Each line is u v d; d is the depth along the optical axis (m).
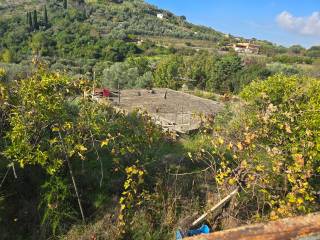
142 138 6.82
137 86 33.12
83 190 6.14
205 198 6.48
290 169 5.33
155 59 53.28
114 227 5.53
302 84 7.91
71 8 83.12
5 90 5.25
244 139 5.98
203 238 1.59
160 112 16.98
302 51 82.56
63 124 5.46
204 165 7.75
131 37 75.62
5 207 5.46
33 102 5.14
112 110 6.96
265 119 6.11
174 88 34.00
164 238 5.61
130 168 5.64
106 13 95.12
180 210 6.14
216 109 18.39
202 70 36.94
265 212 6.12
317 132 6.31
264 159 6.16
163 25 105.50
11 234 5.25
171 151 8.46
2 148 5.69
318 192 6.17
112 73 34.41
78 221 5.63
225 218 5.89
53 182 5.58
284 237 1.59
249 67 36.78
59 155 5.62
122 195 6.27
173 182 6.72
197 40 97.56
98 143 7.00
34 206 5.67
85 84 5.95
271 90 7.54
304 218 1.71
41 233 5.33
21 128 5.03
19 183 5.87
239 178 5.96
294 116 6.60
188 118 15.75
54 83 5.41
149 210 6.00
